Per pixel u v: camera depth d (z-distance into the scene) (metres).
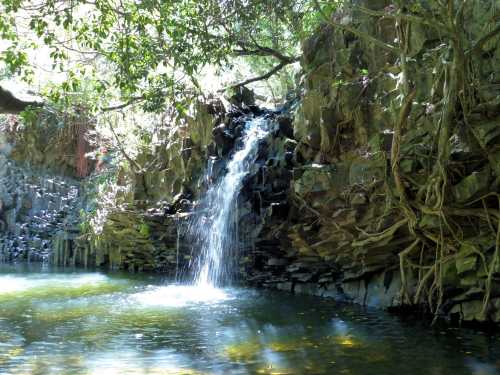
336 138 8.78
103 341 6.81
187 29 8.56
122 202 14.72
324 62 9.23
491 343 6.60
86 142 18.56
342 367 5.67
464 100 6.70
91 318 8.34
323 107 8.85
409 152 7.42
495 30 6.42
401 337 6.96
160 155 14.38
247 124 13.41
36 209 19.39
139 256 15.69
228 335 7.15
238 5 9.26
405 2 7.65
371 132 8.26
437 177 6.90
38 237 18.88
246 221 11.64
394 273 9.24
